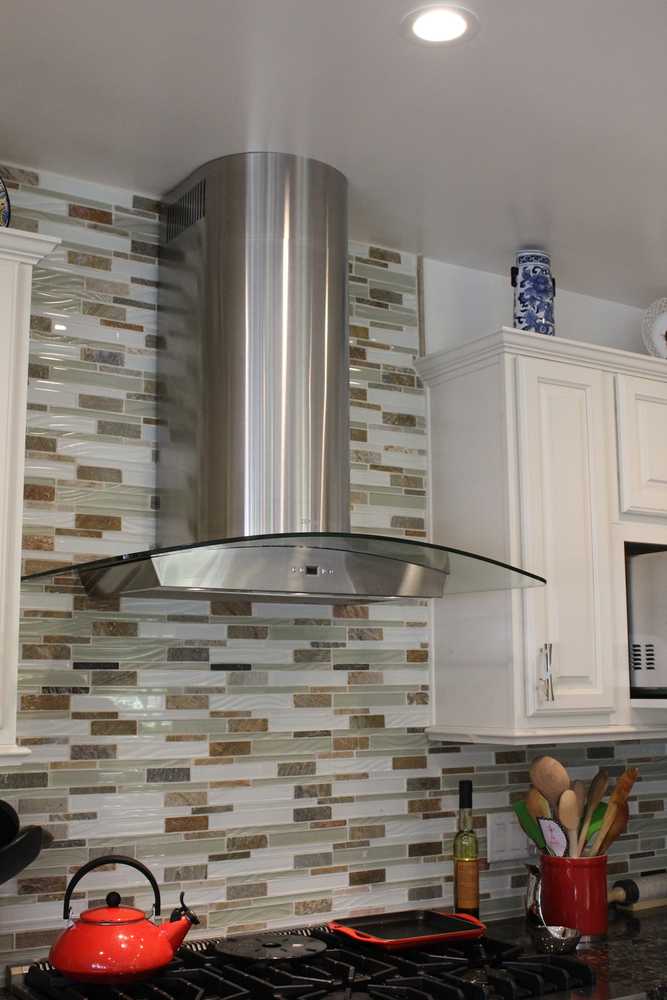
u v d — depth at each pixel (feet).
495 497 8.16
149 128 6.90
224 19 5.73
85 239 7.57
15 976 6.48
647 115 6.80
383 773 8.31
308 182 7.31
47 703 7.01
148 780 7.29
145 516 7.52
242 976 6.29
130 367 7.61
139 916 6.13
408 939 7.02
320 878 7.89
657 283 9.81
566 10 5.67
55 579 7.14
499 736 7.86
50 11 5.65
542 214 8.29
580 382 8.53
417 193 7.91
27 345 6.20
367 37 5.91
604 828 8.15
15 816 5.87
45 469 7.21
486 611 8.19
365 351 8.72
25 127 6.88
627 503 8.61
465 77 6.32
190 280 7.38
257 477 6.84
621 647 8.43
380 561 6.88
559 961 6.88
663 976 6.89
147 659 7.39
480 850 8.74
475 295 9.39
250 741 7.73
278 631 7.97
